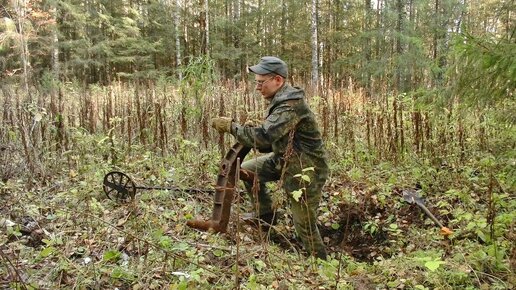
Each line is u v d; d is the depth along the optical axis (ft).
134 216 12.43
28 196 14.26
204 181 16.21
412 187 16.29
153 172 16.70
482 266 10.16
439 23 43.70
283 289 9.35
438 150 17.95
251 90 30.40
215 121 11.85
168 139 19.60
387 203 15.26
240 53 70.95
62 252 10.68
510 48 11.15
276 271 10.25
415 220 14.24
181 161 17.51
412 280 9.86
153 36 76.54
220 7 80.64
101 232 11.74
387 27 47.62
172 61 77.61
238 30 77.00
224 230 11.24
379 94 27.55
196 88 19.35
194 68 19.35
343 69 60.39
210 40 69.00
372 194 15.76
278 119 11.22
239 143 11.65
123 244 11.32
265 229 13.39
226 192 11.24
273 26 81.71
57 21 66.18
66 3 59.52
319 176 11.91
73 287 9.21
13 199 14.02
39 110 20.79
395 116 18.81
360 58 52.06
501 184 14.34
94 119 22.18
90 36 68.85
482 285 9.41
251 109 22.89
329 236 14.58
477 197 14.69
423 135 19.12
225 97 23.84
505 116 13.21
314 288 9.50
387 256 13.00
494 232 10.80
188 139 19.62
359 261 13.12
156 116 19.03
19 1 48.85
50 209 13.69
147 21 74.33
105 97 29.37
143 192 14.93
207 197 14.83
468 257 10.50
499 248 10.64
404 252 12.38
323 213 15.19
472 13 43.47
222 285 9.64
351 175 17.11
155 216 13.02
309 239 11.96
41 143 17.80
